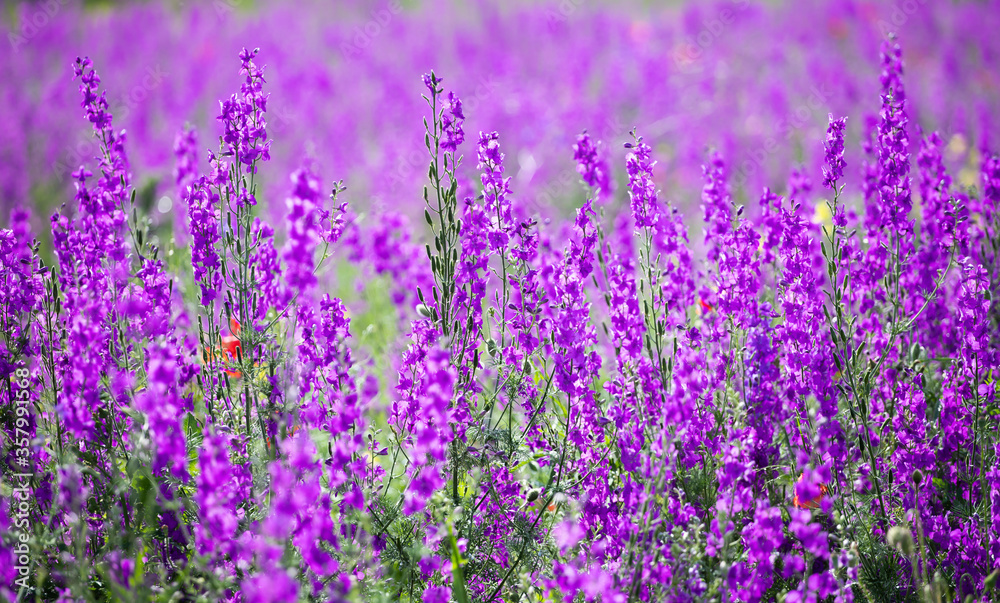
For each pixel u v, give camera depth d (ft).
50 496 20.20
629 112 68.90
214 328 22.61
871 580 20.12
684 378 18.93
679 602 18.08
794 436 22.15
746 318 21.99
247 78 21.53
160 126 69.62
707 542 18.45
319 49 90.68
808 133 61.98
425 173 53.93
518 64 79.66
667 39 87.92
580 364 21.27
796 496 19.24
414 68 81.76
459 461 20.62
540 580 20.51
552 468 21.13
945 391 22.86
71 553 19.38
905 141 23.25
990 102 63.05
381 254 34.30
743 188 54.60
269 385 20.26
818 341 21.83
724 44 84.38
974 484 22.22
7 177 55.01
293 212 16.97
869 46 81.10
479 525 20.93
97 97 21.94
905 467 21.70
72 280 21.70
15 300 21.91
